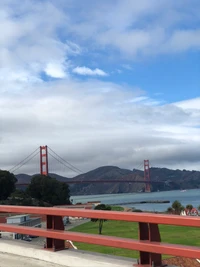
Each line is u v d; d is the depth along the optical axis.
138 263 4.74
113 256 5.33
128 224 52.69
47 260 5.76
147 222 4.50
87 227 58.84
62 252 5.70
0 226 6.96
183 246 4.27
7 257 6.16
